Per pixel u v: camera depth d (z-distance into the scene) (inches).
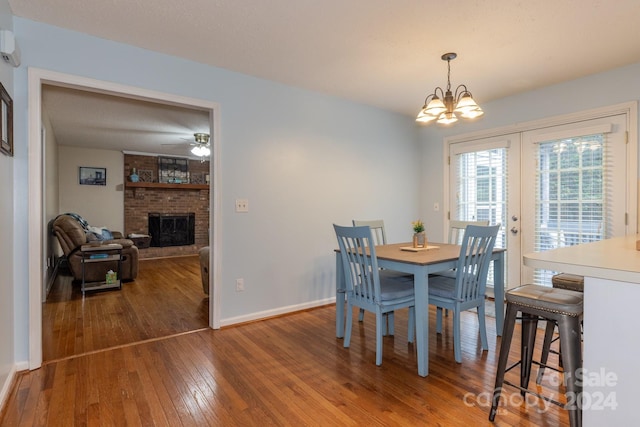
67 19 89.8
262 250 131.9
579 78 129.9
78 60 96.3
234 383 83.2
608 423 50.4
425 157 187.8
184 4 83.0
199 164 325.4
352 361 95.4
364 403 74.7
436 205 182.5
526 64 117.0
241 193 126.3
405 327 123.3
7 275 80.5
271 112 133.5
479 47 104.4
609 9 83.9
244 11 85.8
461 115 98.8
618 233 122.0
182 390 79.9
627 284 48.7
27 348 88.8
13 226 86.2
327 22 90.8
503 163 154.5
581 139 131.0
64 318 133.2
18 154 88.0
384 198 172.7
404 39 99.7
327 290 151.3
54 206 228.7
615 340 49.8
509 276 153.0
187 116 176.2
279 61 115.5
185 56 111.9
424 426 66.8
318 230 148.1
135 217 295.7
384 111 172.4
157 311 142.6
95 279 188.9
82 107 160.9
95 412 71.1
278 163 135.9
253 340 110.5
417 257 96.3
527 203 146.6
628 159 119.3
